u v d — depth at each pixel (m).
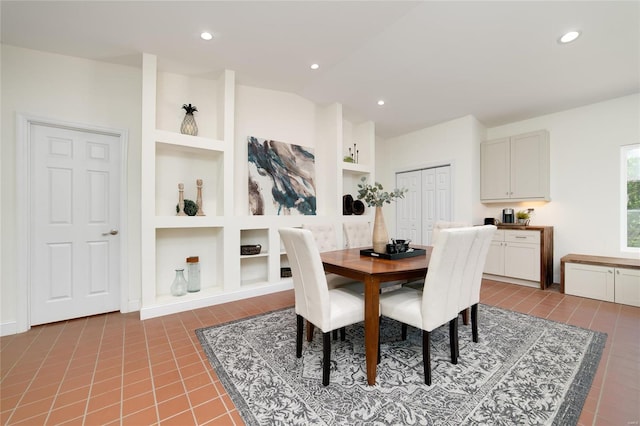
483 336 2.22
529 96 3.49
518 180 3.99
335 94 3.71
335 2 2.02
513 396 1.49
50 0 1.91
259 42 2.52
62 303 2.56
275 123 3.75
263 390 1.55
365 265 1.87
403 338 2.19
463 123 4.31
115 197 2.81
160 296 2.94
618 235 3.44
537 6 2.00
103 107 2.71
